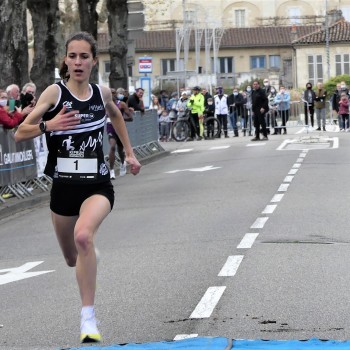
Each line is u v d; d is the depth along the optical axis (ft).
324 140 171.01
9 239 73.67
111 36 190.29
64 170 38.60
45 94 38.65
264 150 153.28
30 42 322.34
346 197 84.84
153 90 399.24
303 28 468.75
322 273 51.19
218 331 39.68
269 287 47.91
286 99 205.05
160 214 79.71
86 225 36.96
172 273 52.75
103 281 51.72
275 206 80.23
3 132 95.76
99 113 39.01
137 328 40.93
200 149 172.24
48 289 51.31
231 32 462.60
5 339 40.63
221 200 86.79
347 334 38.73
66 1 280.31
